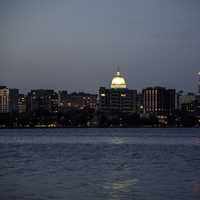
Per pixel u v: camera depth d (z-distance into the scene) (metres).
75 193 67.81
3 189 71.19
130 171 93.12
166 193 67.69
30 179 81.25
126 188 71.81
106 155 135.50
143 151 152.88
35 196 65.88
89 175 86.50
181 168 98.31
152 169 96.69
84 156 131.88
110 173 89.81
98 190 70.06
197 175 86.19
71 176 85.12
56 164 107.75
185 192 68.38
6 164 107.88
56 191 69.44
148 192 68.38
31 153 144.62
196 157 126.62
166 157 127.50
